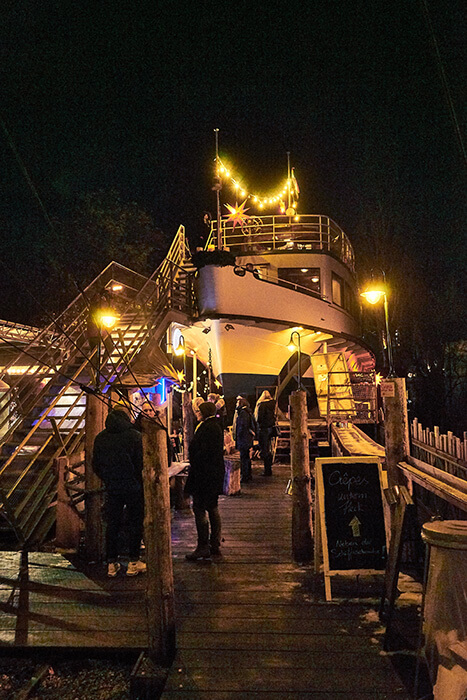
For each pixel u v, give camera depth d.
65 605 4.62
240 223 17.47
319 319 16.52
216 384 17.41
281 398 20.23
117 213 19.81
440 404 30.95
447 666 2.94
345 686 3.25
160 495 3.73
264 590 4.89
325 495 4.85
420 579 5.04
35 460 7.75
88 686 3.65
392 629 4.02
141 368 11.23
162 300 13.53
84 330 11.18
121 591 4.95
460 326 30.14
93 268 19.08
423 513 5.72
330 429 13.04
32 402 9.21
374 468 4.93
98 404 5.97
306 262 16.83
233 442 11.65
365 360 26.75
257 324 15.36
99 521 5.89
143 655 3.72
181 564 5.69
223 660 3.60
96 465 5.38
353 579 5.11
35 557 6.07
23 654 3.91
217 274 14.60
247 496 9.45
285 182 20.78
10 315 18.06
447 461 6.35
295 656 3.64
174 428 13.66
